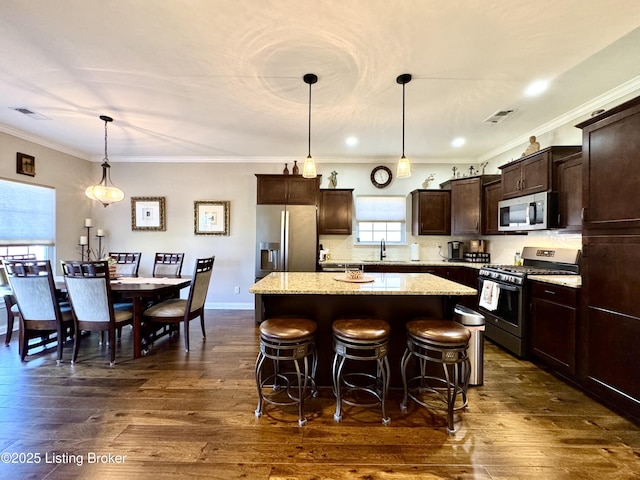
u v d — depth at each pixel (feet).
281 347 6.02
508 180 11.49
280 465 5.01
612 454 5.28
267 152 15.16
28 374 8.27
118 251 16.08
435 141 13.24
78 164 15.21
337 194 15.31
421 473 4.86
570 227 8.77
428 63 7.19
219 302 16.22
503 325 10.23
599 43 6.41
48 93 8.80
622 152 6.20
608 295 6.57
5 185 11.93
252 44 6.51
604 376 6.68
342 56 6.92
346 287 6.72
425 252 16.34
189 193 16.14
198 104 9.50
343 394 7.26
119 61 7.19
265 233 13.91
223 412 6.49
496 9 5.46
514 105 9.55
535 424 6.13
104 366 8.83
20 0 5.26
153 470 4.88
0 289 10.25
